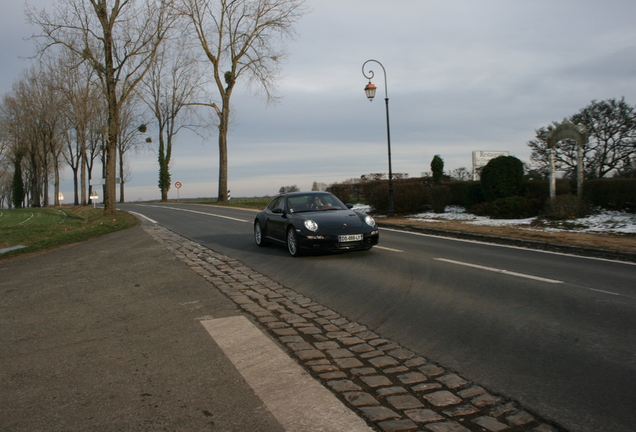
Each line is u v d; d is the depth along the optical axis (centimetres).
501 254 915
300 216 942
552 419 282
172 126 5116
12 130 5288
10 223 2623
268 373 356
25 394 325
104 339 442
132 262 899
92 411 297
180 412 294
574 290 600
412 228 1447
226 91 3534
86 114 4059
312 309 543
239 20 3316
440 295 588
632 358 371
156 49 2484
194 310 541
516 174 1758
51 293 649
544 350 394
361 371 359
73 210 3981
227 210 2731
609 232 1216
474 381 338
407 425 276
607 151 2095
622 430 267
